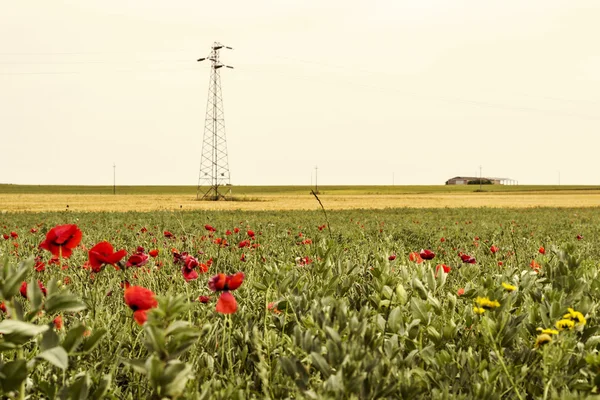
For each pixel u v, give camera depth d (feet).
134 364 5.22
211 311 10.66
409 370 7.73
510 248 27.84
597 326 8.64
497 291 9.41
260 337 8.57
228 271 18.45
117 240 30.27
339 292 11.75
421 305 9.11
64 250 7.95
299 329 7.81
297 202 236.22
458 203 231.30
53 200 245.24
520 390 7.74
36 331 4.68
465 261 15.47
